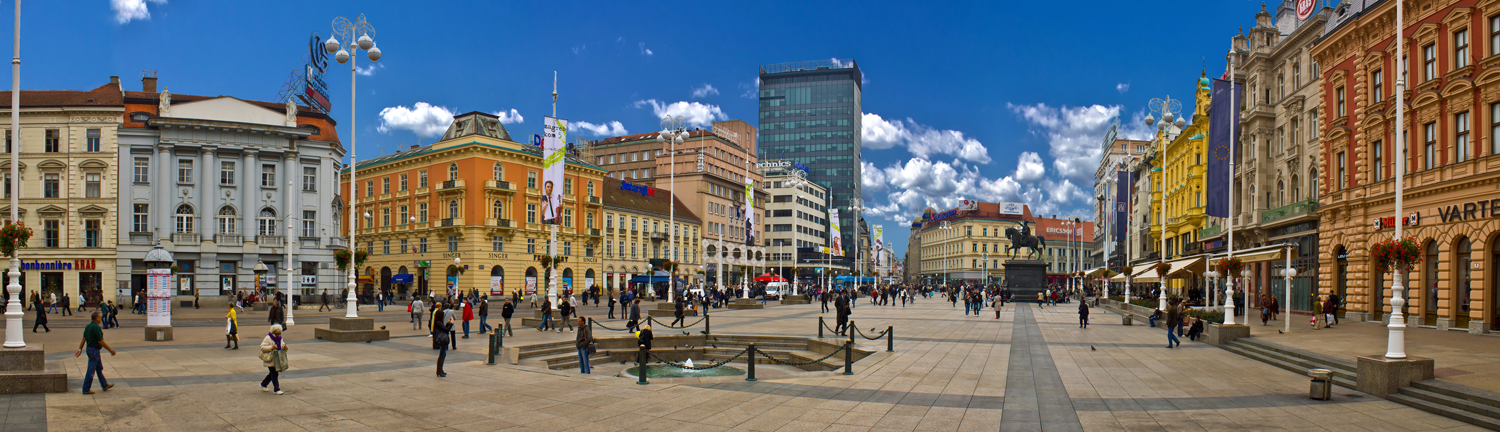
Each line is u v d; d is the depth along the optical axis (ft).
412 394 50.62
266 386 50.42
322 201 210.59
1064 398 50.78
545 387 53.88
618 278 303.48
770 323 127.24
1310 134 143.13
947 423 42.65
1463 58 94.63
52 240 186.60
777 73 579.07
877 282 396.37
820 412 45.42
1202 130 191.62
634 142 410.93
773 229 457.68
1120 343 90.89
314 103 229.45
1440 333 90.22
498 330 76.79
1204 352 80.69
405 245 270.67
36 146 187.52
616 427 41.19
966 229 492.13
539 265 267.18
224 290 194.49
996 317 143.84
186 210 194.08
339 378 57.67
